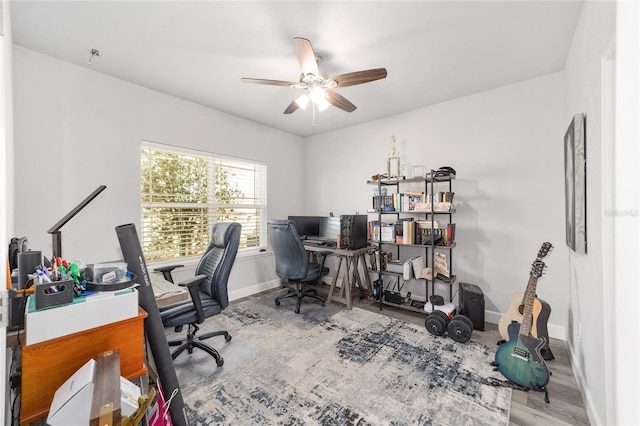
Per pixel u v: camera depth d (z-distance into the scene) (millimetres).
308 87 2113
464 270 2998
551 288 2492
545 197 2529
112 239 2500
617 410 987
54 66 2186
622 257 976
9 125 1427
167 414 1205
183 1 1598
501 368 1847
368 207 3848
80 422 838
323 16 1728
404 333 2564
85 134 2344
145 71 2418
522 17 1736
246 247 3799
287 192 4336
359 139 3910
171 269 2369
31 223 2086
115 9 1658
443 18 1747
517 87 2656
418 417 1529
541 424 1484
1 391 751
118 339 1091
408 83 2670
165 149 2898
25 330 895
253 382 1847
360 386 1798
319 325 2750
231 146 3514
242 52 2133
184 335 2541
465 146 2980
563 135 2430
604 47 1264
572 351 2043
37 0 1559
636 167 949
